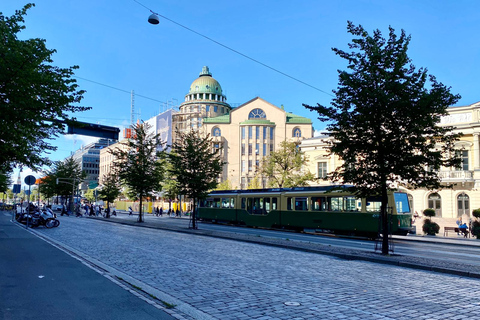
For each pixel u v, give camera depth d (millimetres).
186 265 10969
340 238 24969
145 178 36406
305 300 7094
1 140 13562
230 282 8656
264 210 32406
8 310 6168
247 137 89938
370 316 6117
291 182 43250
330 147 16219
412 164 14359
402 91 14453
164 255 13062
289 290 7941
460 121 41594
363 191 15758
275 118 91188
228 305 6645
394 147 14672
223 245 17016
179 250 14633
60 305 6523
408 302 7133
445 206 41562
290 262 12203
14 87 11188
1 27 11961
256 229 31312
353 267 11688
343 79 15102
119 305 6555
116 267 10484
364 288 8375
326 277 9656
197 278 9070
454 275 10742
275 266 11234
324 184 48750
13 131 12344
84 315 5953
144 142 39062
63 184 64562
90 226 29141
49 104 13094
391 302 7098
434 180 14633
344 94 15570
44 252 13508
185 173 27906
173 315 6000
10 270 9867
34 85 12320
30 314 5973
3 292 7430
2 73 11102
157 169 37750
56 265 10703
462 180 40031
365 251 15641
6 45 11680
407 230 24328
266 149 89625
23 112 11617
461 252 18062
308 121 90625
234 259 12492
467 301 7371
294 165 44281
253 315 6047
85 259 11836
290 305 6688
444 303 7145
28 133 13234
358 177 15305
